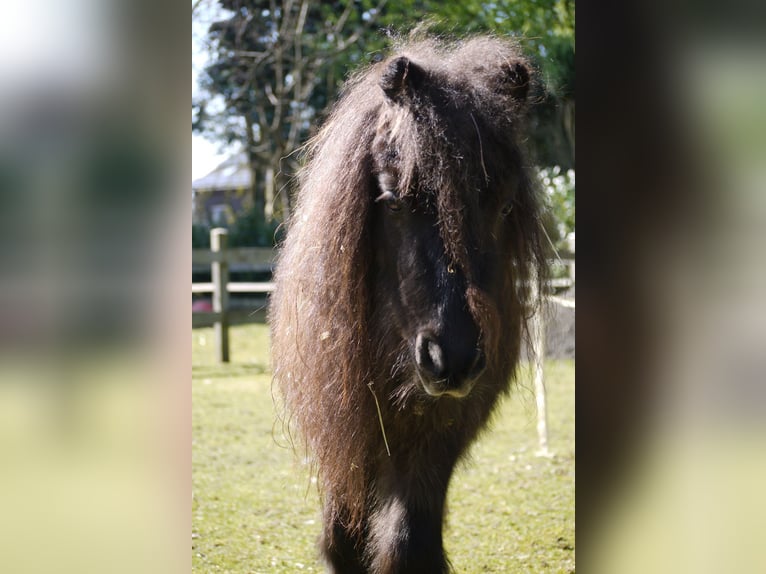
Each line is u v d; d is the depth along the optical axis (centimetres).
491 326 225
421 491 264
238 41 1764
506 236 265
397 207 239
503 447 619
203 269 1559
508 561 396
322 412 269
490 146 238
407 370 254
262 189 2077
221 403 782
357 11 1767
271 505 483
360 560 300
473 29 1268
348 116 268
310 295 269
